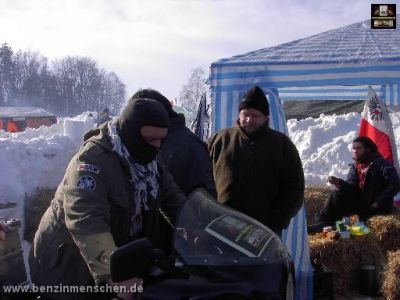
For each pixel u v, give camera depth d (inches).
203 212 98.7
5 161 338.0
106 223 94.4
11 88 3422.7
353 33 306.0
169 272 84.6
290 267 94.5
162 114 101.9
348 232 240.5
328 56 248.5
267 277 85.2
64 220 100.3
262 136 176.7
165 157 143.1
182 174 142.3
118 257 79.8
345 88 387.9
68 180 98.5
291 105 758.5
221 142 184.9
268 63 241.9
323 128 566.9
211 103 244.5
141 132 100.5
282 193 176.9
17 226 120.4
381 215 265.7
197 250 88.5
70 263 100.3
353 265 235.0
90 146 99.9
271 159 173.8
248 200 175.0
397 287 209.9
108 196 99.3
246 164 175.3
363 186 278.5
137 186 103.0
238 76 243.6
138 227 106.6
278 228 176.9
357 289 235.5
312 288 206.7
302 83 240.7
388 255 229.0
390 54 245.9
